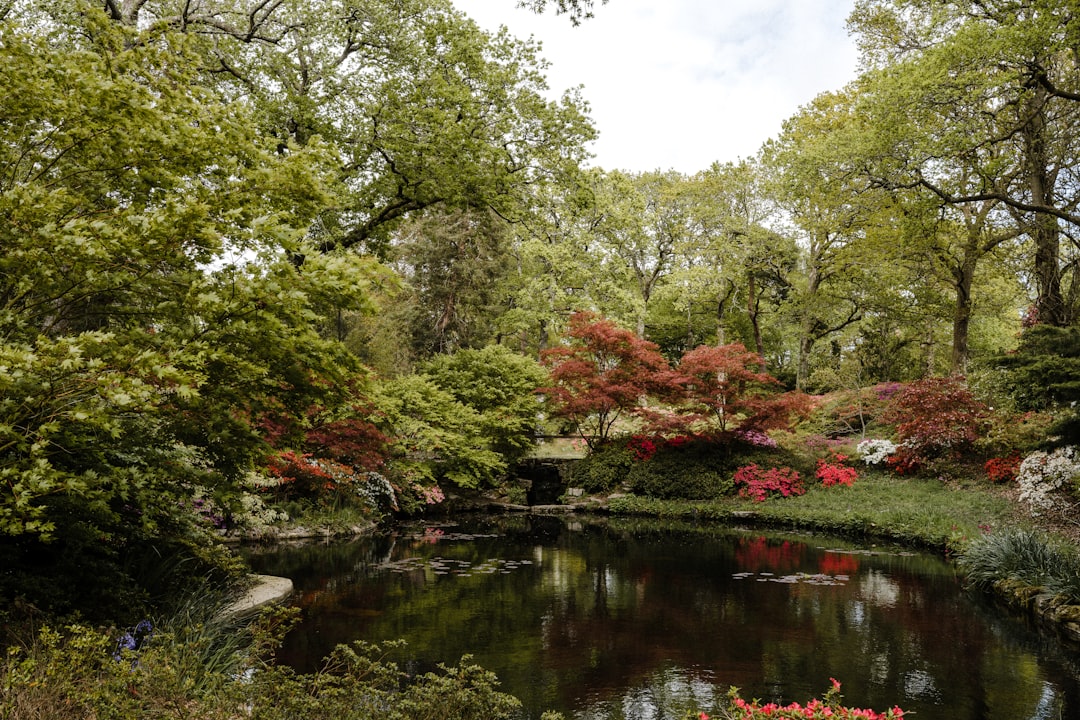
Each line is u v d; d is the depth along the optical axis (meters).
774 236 23.62
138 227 3.58
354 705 3.68
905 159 12.52
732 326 31.53
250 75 10.74
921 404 15.11
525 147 12.01
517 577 9.16
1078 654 5.96
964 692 5.08
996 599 7.96
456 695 3.65
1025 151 13.18
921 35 13.90
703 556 10.96
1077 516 10.25
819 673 5.50
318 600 7.70
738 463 17.23
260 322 3.69
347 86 10.90
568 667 5.61
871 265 18.89
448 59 11.09
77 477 3.46
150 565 5.93
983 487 13.51
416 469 15.80
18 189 3.36
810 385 23.47
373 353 24.58
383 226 12.09
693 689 5.13
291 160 4.51
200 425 4.46
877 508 13.99
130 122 3.88
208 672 3.90
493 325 26.20
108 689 3.06
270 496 12.23
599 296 23.92
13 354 2.89
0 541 4.57
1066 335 8.08
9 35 3.73
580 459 19.14
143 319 4.12
